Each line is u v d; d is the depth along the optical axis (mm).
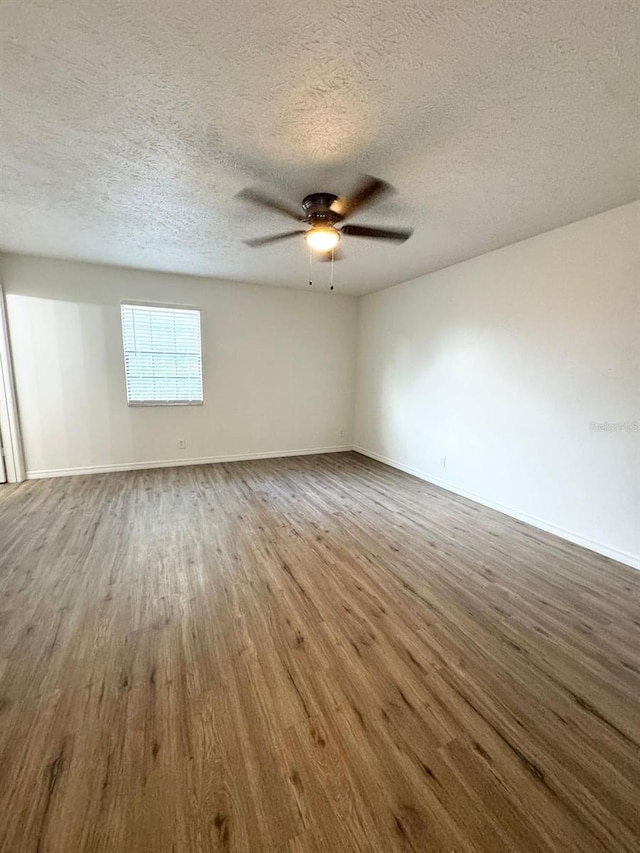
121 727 1385
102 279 4305
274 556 2660
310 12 1193
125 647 1786
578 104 1594
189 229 3064
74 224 2971
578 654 1788
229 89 1528
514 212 2654
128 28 1247
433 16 1203
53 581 2324
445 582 2369
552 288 2996
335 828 1092
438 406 4273
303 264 4020
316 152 1974
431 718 1443
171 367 4773
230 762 1267
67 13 1190
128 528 3076
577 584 2367
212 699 1510
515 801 1166
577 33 1255
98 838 1057
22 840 1049
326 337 5625
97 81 1481
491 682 1616
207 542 2854
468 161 2037
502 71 1421
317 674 1643
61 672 1634
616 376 2627
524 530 3150
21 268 3992
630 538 2605
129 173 2193
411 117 1694
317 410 5730
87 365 4383
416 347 4582
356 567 2531
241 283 4969
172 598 2168
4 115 1685
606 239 2631
